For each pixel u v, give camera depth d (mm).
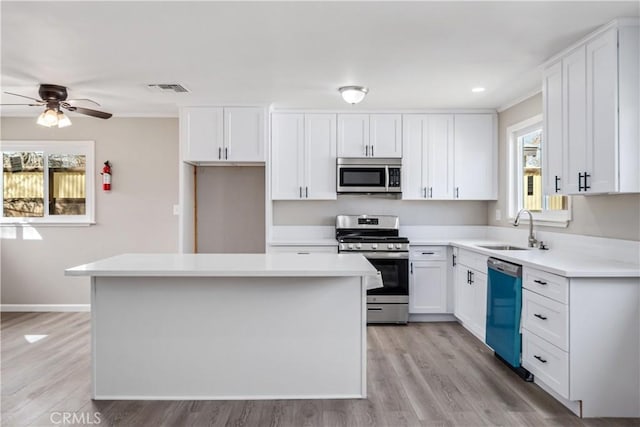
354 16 2436
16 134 5035
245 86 3844
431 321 4672
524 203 4363
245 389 2748
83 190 5121
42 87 3707
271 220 4719
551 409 2596
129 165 5039
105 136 5039
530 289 2889
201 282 2721
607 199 2990
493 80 3650
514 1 2260
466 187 4797
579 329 2471
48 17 2428
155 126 5039
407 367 3291
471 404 2668
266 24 2535
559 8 2336
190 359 2738
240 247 5270
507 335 3141
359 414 2539
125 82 3697
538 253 3361
